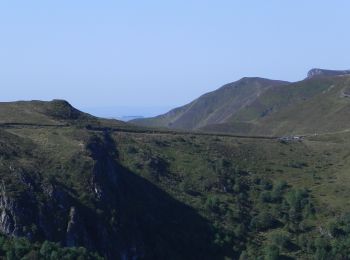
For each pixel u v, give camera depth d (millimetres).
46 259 83125
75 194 103875
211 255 110812
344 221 118750
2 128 127438
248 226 120250
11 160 104375
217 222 118562
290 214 124250
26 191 96562
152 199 119312
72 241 94312
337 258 109812
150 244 106750
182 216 117875
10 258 81438
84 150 117312
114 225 102625
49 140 121625
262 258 108438
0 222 91250
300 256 111000
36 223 93500
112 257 98438
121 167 125500
